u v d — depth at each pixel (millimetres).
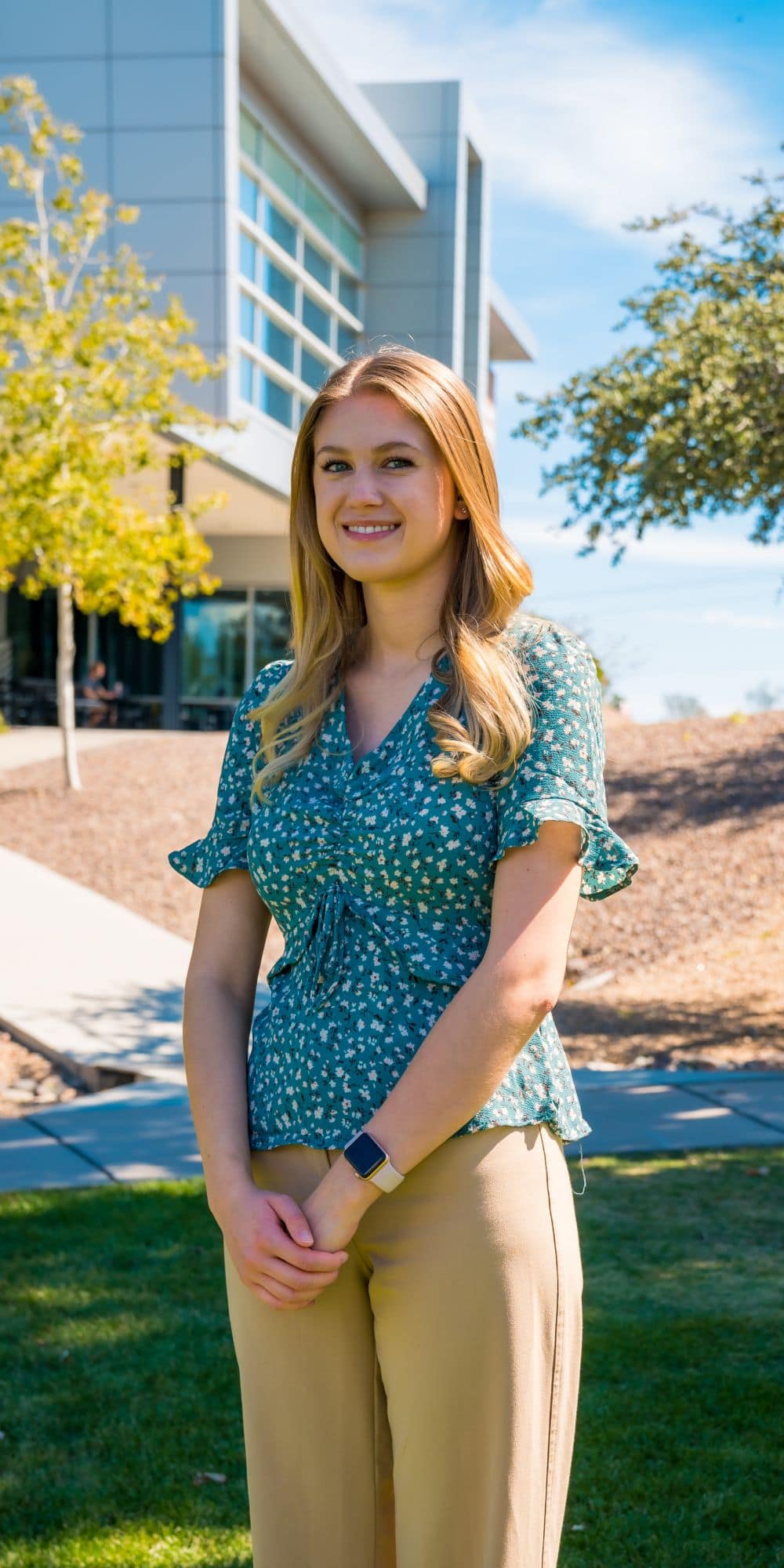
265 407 23156
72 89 19234
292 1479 1813
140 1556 2703
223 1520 2832
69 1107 6082
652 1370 3395
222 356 15164
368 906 1763
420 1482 1706
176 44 18953
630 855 1728
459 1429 1683
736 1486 2895
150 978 8602
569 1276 1736
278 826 1838
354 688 1937
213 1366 3506
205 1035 1937
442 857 1705
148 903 10641
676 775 12727
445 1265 1675
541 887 1657
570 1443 1782
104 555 12727
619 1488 2893
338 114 23078
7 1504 2895
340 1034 1746
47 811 13352
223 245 19156
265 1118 1820
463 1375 1676
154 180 19188
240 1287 1838
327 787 1844
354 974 1755
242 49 20719
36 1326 3736
